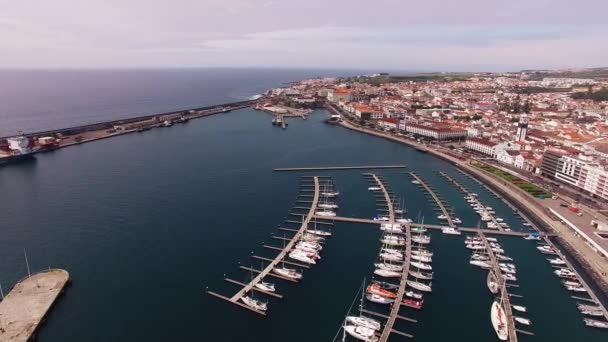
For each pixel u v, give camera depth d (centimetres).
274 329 13400
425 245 19588
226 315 14025
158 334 12962
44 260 17212
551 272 17288
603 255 18150
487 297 15400
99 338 12694
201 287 15625
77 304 14338
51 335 12762
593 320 14050
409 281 16162
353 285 16062
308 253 18038
